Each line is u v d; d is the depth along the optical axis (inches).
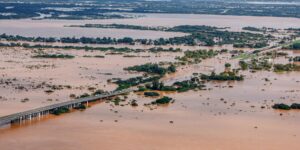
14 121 7317.9
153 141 6653.5
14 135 6796.3
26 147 6373.0
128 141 6633.9
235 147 6510.8
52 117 7642.7
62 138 6707.7
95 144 6505.9
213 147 6491.1
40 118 7583.7
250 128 7288.4
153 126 7268.7
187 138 6806.1
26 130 7007.9
